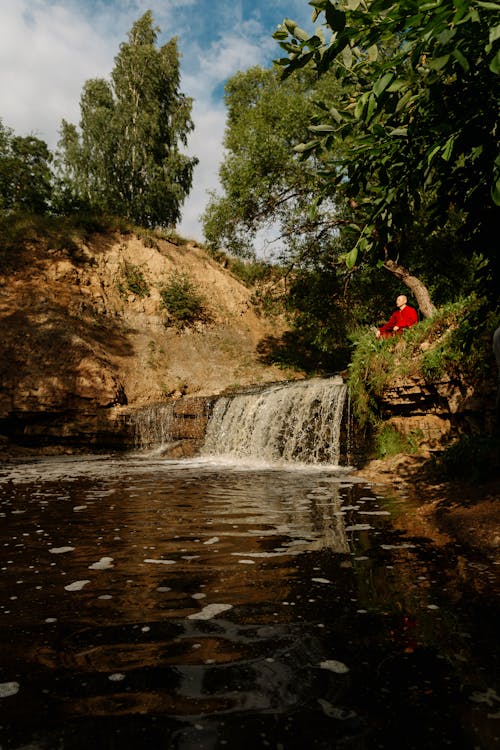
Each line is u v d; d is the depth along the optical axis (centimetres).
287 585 260
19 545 349
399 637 194
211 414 1378
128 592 251
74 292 2000
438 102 272
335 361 2188
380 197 355
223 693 155
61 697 153
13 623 212
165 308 2208
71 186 3228
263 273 1883
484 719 139
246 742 129
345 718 140
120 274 2212
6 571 288
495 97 264
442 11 201
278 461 1105
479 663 172
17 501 548
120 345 1928
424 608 224
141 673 168
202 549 336
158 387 1802
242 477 779
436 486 586
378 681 161
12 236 2053
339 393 1023
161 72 3559
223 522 425
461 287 1285
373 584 259
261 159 1525
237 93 1789
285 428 1130
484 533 354
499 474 548
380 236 348
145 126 3462
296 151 338
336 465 988
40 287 1912
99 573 284
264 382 2003
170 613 222
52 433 1394
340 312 1736
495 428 705
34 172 2802
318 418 1062
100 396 1466
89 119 3481
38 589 256
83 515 461
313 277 1702
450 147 257
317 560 307
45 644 191
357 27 234
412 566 290
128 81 3503
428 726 136
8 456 1262
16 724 138
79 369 1474
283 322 2522
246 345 2291
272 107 1541
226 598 242
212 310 2356
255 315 2514
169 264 2408
